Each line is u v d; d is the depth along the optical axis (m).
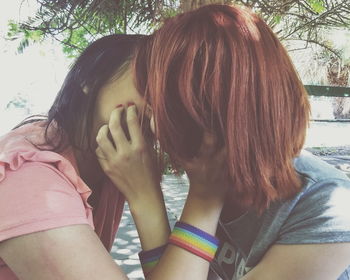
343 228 0.79
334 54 4.75
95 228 1.09
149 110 0.86
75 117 0.90
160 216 0.95
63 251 0.68
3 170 0.69
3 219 0.67
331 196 0.82
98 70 0.91
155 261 0.92
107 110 0.92
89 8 2.68
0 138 0.84
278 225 0.85
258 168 0.72
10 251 0.68
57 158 0.75
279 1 3.24
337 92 8.80
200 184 0.86
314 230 0.81
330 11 3.45
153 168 0.94
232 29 0.73
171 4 2.29
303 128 0.79
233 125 0.70
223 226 0.98
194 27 0.74
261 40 0.74
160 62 0.73
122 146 0.91
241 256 1.00
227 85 0.71
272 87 0.72
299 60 5.67
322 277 0.82
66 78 0.94
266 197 0.76
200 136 0.79
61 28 2.71
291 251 0.83
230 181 0.78
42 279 0.68
